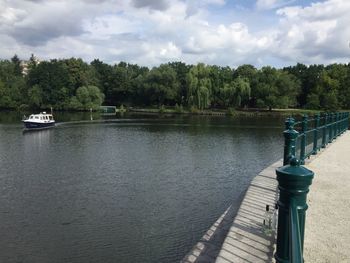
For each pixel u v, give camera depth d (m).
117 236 14.96
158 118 79.88
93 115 88.25
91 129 56.59
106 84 112.88
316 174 10.21
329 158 12.66
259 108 97.12
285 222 2.53
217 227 7.98
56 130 54.78
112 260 12.89
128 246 13.94
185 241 14.52
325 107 91.94
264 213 7.23
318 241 5.64
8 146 39.38
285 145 6.99
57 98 99.62
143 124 65.38
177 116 86.19
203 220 16.94
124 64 145.00
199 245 7.32
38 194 21.27
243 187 23.27
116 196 20.91
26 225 16.27
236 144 42.00
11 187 22.81
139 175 26.27
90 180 24.67
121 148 38.59
